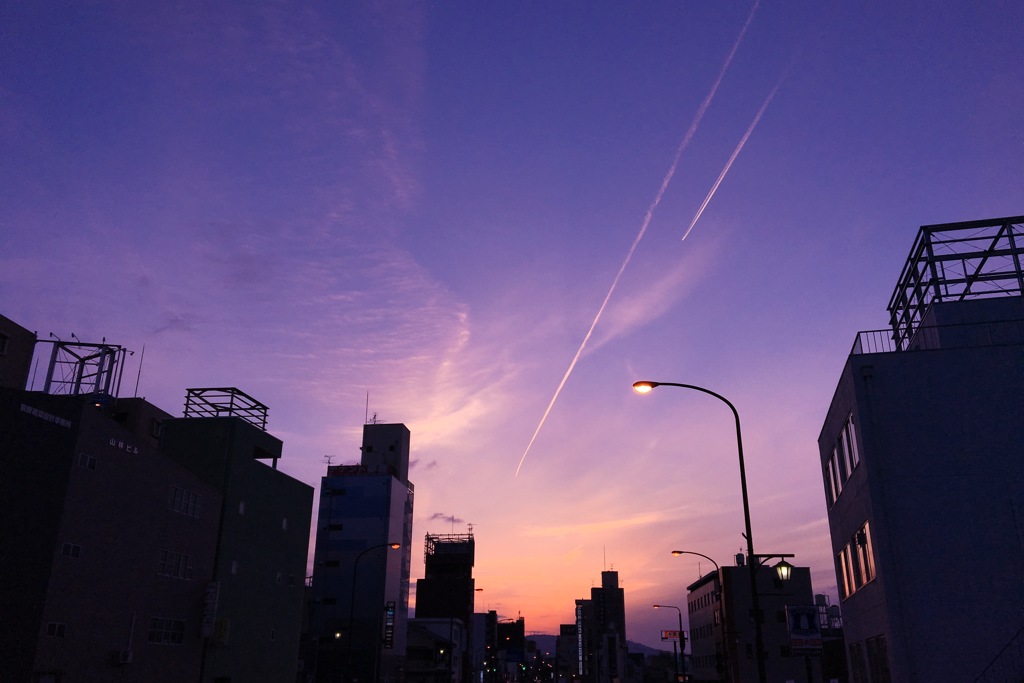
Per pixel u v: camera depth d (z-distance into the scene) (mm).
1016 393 26156
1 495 30094
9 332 44562
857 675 33562
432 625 117562
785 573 31000
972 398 26359
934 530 25172
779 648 82688
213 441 47719
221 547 45125
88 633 32594
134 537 36656
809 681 29406
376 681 87938
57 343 46844
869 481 26109
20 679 28766
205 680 42312
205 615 42469
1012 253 30219
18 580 29703
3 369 43875
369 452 117625
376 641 92250
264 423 52594
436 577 148250
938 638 24031
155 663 37812
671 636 74688
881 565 25234
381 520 98625
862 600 30375
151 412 55531
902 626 24406
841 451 32812
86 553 32781
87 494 33062
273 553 52156
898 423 26531
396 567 100688
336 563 96938
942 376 26797
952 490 25469
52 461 31547
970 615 24078
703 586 104250
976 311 28531
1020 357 26500
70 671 31281
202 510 43656
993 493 25203
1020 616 23781
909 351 27281
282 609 53094
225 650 44781
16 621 29281
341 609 94688
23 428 31188
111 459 35031
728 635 84125
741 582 85500
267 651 50406
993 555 24578
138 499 37188
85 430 33188
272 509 52469
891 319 35562
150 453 38500
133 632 36031
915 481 25797
